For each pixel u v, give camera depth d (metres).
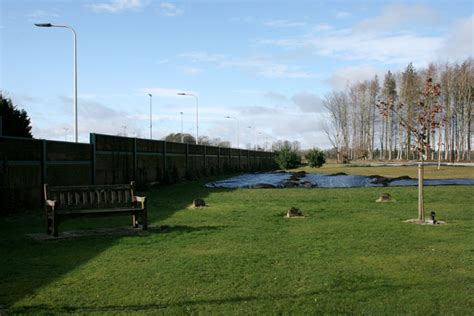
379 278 6.73
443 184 26.56
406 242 9.42
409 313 5.29
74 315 5.21
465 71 75.94
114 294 5.99
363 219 12.84
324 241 9.55
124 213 10.73
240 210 15.06
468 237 9.97
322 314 5.27
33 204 15.95
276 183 28.72
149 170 27.47
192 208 15.75
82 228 11.45
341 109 102.88
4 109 27.17
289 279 6.67
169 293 6.04
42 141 16.44
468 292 6.04
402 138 74.50
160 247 8.98
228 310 5.39
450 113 76.44
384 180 29.69
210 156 41.91
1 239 9.84
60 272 7.08
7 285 6.39
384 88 93.00
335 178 33.16
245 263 7.63
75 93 24.53
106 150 21.73
